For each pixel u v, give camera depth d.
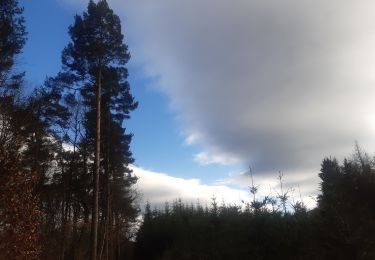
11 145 18.42
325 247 20.88
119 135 30.91
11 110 22.70
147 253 42.88
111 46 24.22
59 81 24.88
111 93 27.77
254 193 30.06
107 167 30.89
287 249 25.88
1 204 14.41
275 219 28.80
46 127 28.62
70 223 33.06
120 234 42.84
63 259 30.80
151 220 46.56
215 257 31.95
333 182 21.92
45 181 32.09
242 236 30.31
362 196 20.33
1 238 14.23
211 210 36.22
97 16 24.59
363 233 19.31
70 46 24.20
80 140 31.45
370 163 22.00
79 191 34.06
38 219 15.53
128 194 41.34
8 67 22.42
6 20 22.09
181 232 39.00
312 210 26.20
